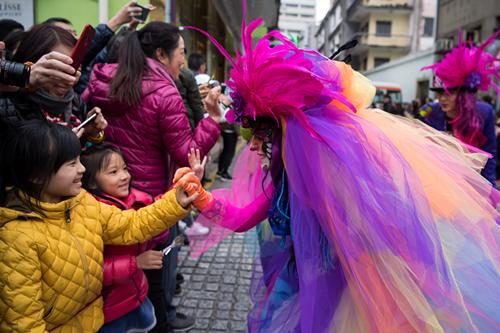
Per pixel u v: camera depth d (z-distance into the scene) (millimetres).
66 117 1823
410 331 1257
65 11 4527
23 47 1736
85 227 1546
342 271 1370
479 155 1613
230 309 2771
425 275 1222
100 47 2521
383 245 1230
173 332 2492
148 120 2070
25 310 1319
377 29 31531
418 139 1459
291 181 1346
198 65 4676
